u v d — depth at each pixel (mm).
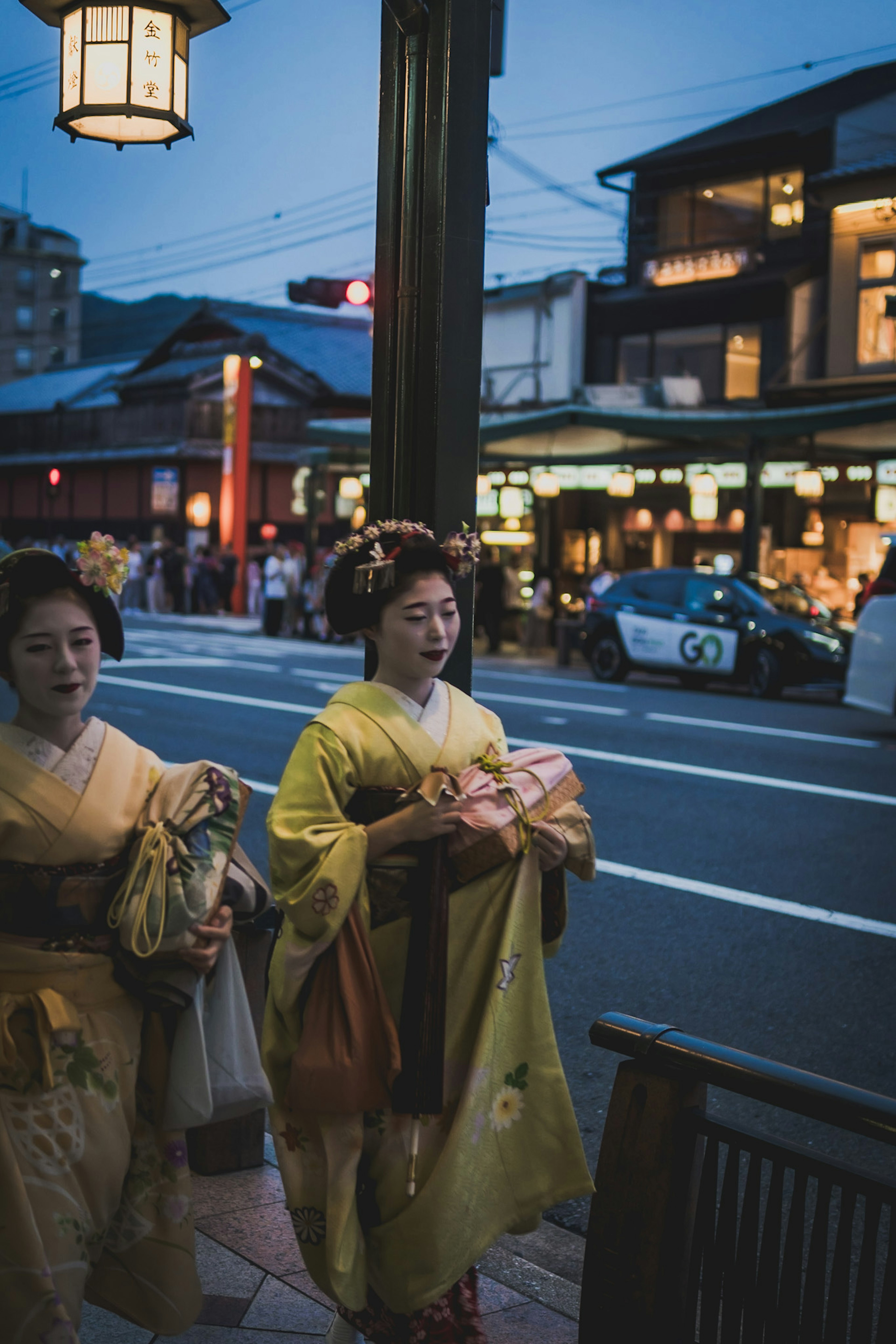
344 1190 2119
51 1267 1971
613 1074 4145
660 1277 1912
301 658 17828
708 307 23641
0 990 2068
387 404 2949
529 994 2244
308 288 14914
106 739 2180
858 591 19906
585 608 17859
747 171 23328
